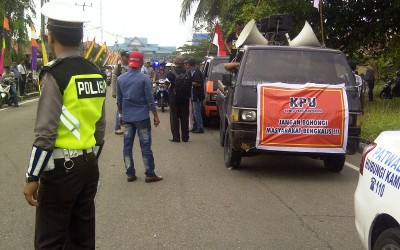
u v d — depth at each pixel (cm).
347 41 1888
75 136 316
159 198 636
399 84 2192
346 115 710
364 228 363
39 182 317
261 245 479
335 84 745
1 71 2061
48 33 327
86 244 347
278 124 707
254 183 720
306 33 883
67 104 312
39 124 301
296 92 714
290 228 527
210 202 620
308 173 792
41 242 322
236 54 947
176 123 1096
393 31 1814
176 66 1095
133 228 523
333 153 717
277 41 965
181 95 1077
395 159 334
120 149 987
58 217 321
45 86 306
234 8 2181
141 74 697
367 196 365
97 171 340
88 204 341
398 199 313
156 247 471
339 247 477
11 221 541
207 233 509
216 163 863
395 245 319
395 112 1381
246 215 570
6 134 1159
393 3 1688
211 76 1348
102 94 339
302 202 626
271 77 761
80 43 331
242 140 717
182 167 827
